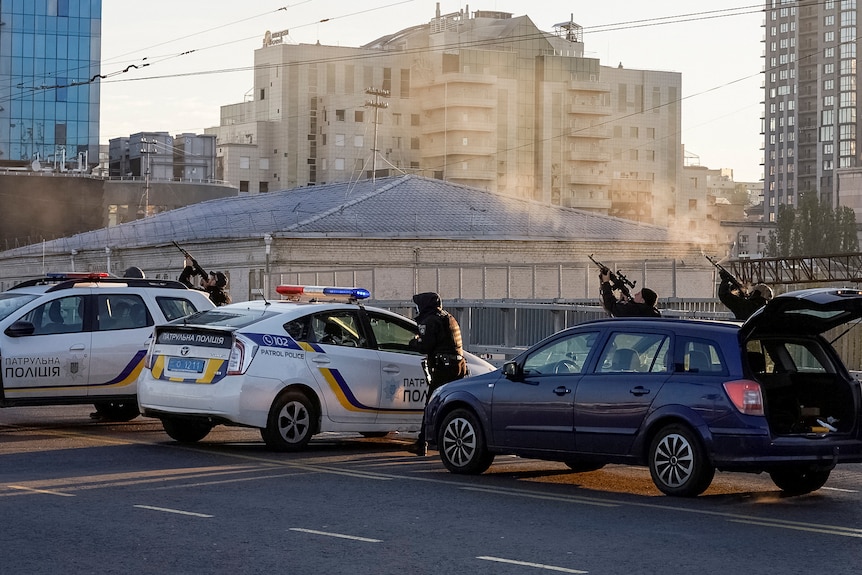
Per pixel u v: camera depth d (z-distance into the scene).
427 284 56.28
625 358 12.57
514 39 157.12
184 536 9.55
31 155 126.25
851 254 53.09
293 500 11.48
